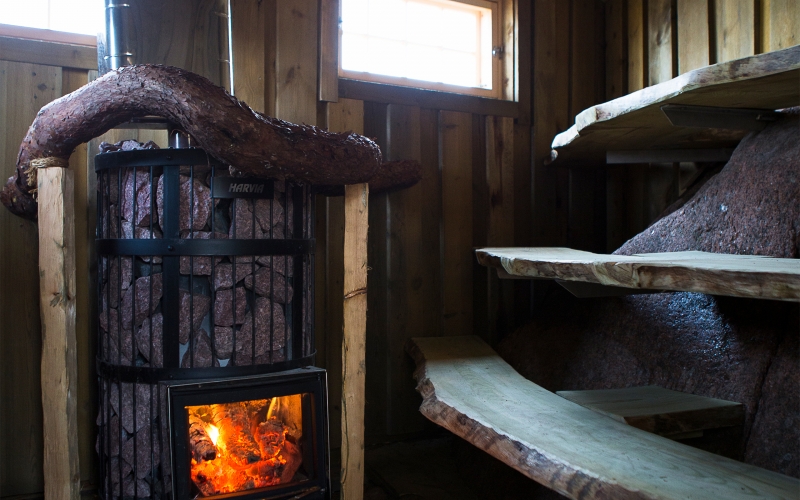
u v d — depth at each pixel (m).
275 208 1.98
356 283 2.07
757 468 1.34
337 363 2.72
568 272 1.69
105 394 1.97
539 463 1.41
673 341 2.06
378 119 2.85
